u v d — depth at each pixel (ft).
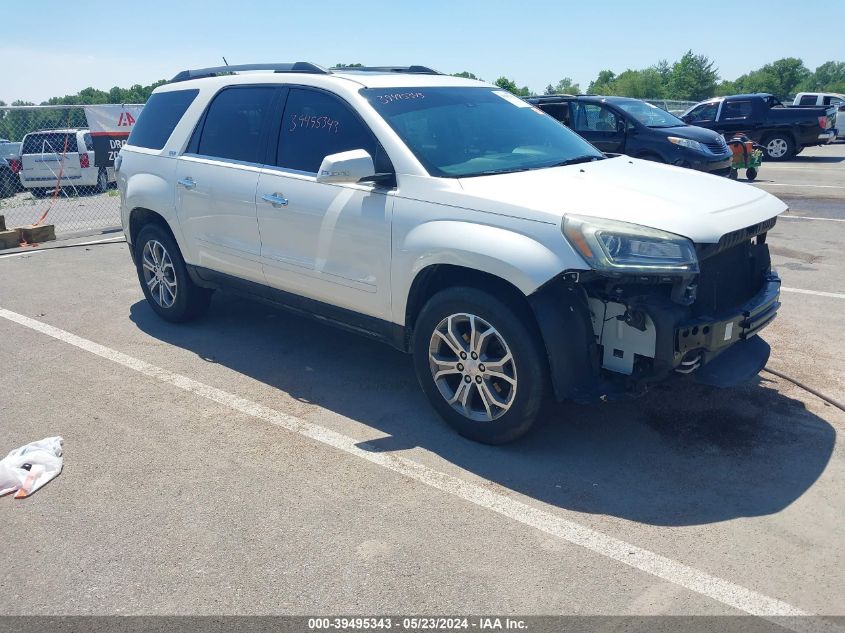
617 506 11.14
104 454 13.10
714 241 11.37
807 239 29.48
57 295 23.49
